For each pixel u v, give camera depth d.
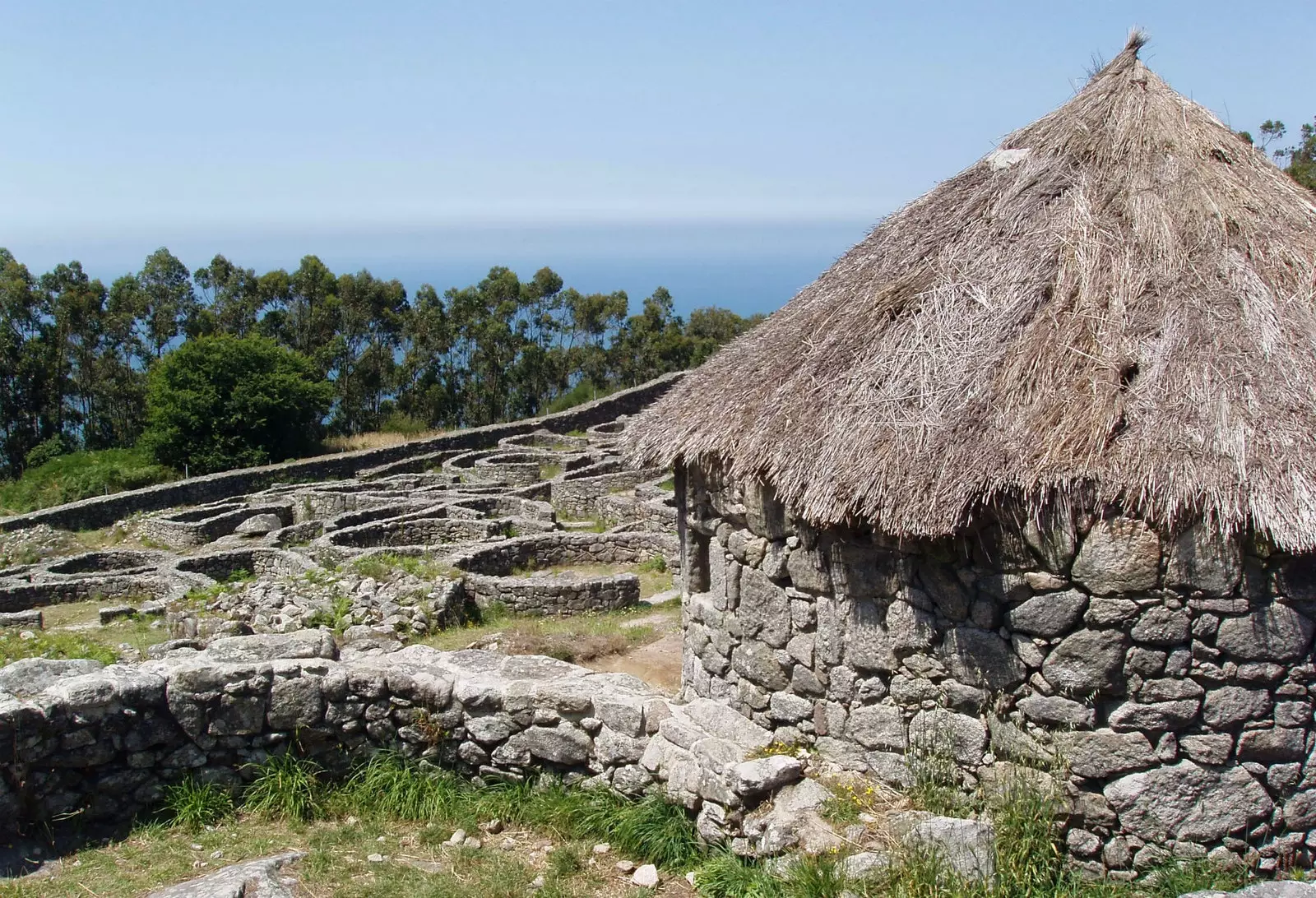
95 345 57.38
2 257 56.22
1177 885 6.07
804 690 7.50
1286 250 6.92
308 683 7.52
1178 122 7.68
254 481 33.31
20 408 54.84
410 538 22.47
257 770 7.39
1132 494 6.00
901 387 6.88
